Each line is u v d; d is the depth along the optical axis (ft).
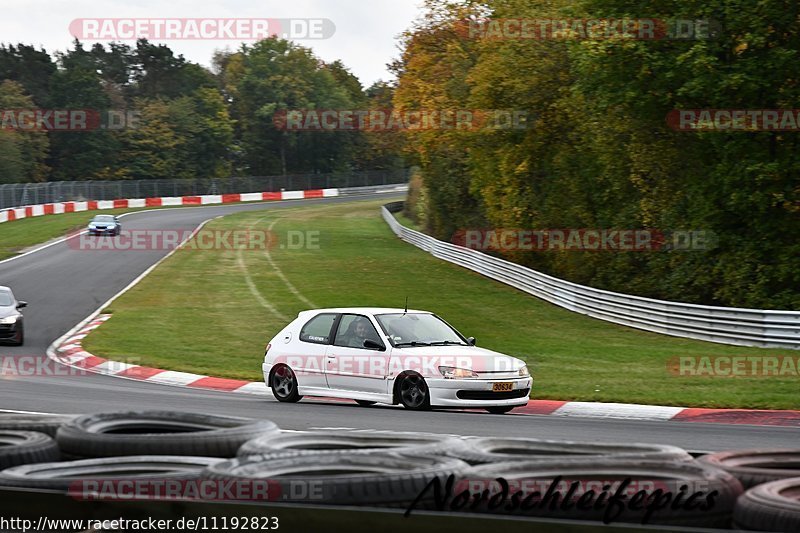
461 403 87.25
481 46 246.88
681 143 195.62
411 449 33.86
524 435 71.31
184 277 272.31
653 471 29.58
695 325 157.99
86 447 36.96
